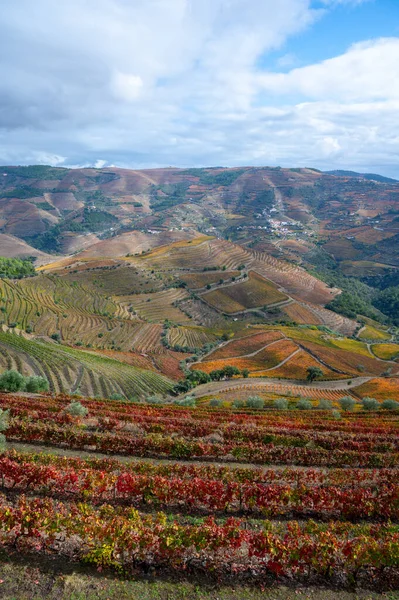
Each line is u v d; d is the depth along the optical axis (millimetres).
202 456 34812
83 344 150000
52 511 18703
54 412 44469
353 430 48531
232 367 124250
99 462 27281
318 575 17969
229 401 90375
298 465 35375
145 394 102438
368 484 29766
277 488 24203
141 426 41844
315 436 42656
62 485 23250
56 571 16562
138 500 23672
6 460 23547
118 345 157750
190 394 104188
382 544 19125
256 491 23641
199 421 46594
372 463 36312
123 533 17312
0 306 165875
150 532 17781
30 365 99312
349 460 36125
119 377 107312
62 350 118625
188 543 17578
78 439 34031
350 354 151000
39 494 23219
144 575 16984
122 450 33938
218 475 27969
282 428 45906
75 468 26750
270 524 19938
